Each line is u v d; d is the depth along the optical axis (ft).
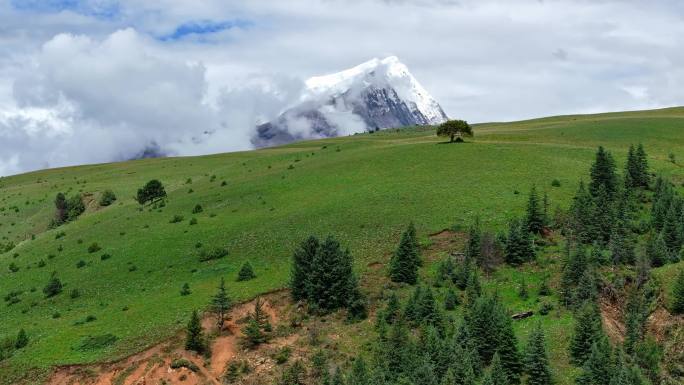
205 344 254.27
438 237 320.91
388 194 390.63
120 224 443.32
